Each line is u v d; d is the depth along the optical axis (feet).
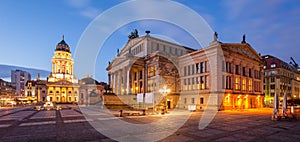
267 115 96.43
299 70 347.56
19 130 49.03
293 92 276.62
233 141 38.58
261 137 42.63
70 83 406.21
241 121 70.49
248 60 168.45
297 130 52.01
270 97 244.63
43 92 409.28
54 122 63.57
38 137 41.01
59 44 433.89
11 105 227.81
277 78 242.17
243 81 161.79
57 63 418.10
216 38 140.05
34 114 96.48
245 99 159.84
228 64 146.30
